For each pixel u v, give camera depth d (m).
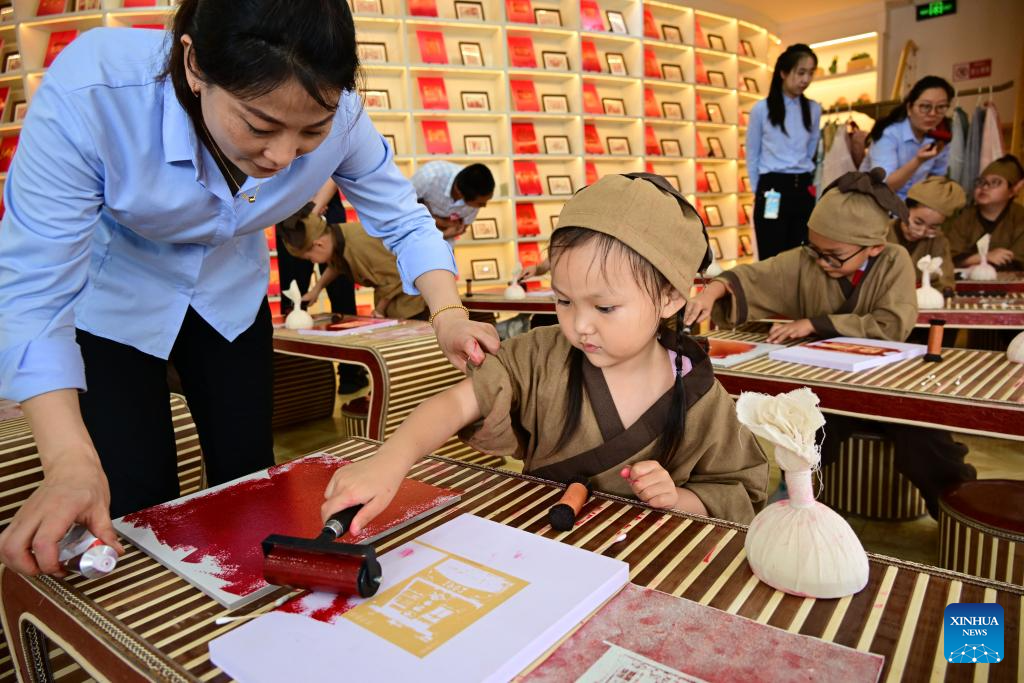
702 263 0.95
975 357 1.73
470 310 3.86
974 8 7.20
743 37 7.84
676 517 0.83
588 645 0.57
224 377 1.32
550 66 6.20
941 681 0.50
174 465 1.22
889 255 2.12
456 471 1.03
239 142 0.76
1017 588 0.62
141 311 1.16
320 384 3.47
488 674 0.51
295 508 0.88
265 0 0.66
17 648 0.79
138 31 0.95
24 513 0.72
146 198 0.98
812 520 0.64
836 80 8.05
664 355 1.03
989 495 1.44
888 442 2.01
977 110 6.06
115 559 0.72
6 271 0.86
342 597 0.65
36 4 4.97
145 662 0.57
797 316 2.30
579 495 0.86
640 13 6.50
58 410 0.83
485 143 6.03
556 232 0.88
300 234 3.16
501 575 0.67
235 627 0.62
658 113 6.83
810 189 4.41
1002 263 3.82
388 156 1.32
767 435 0.65
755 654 0.54
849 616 0.60
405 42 5.44
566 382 1.01
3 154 5.12
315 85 0.70
